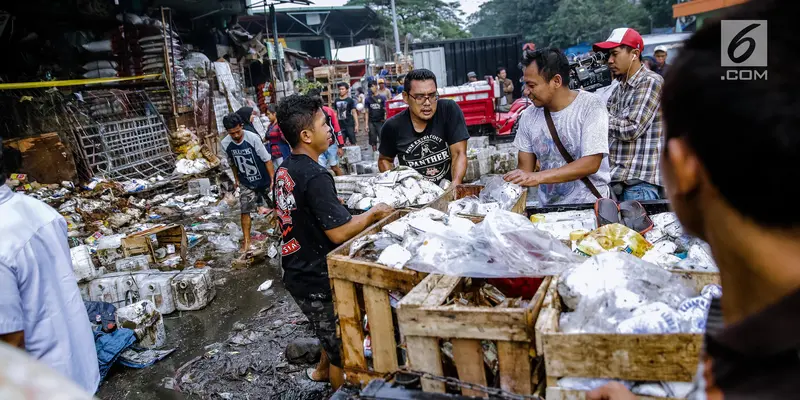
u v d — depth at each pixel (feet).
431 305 5.65
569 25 122.83
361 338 7.63
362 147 49.65
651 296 5.17
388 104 39.99
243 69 59.88
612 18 119.75
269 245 21.02
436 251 6.72
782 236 1.78
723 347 1.92
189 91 42.34
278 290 16.90
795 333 1.71
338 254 7.68
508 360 5.32
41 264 6.16
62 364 6.31
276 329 13.93
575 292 5.35
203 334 14.19
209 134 44.11
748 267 1.92
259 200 20.30
